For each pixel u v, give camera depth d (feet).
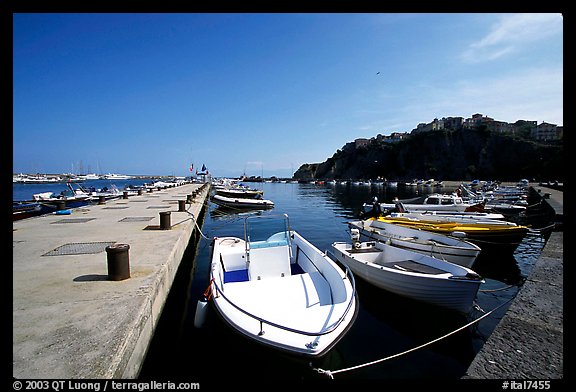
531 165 278.46
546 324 11.07
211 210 90.38
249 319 13.47
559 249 22.16
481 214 50.80
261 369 12.90
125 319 11.83
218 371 14.39
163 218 31.45
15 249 22.89
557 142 284.20
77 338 10.44
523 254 37.45
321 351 11.58
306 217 71.82
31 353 9.52
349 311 14.33
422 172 342.23
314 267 21.94
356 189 216.54
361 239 36.86
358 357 15.64
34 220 37.88
